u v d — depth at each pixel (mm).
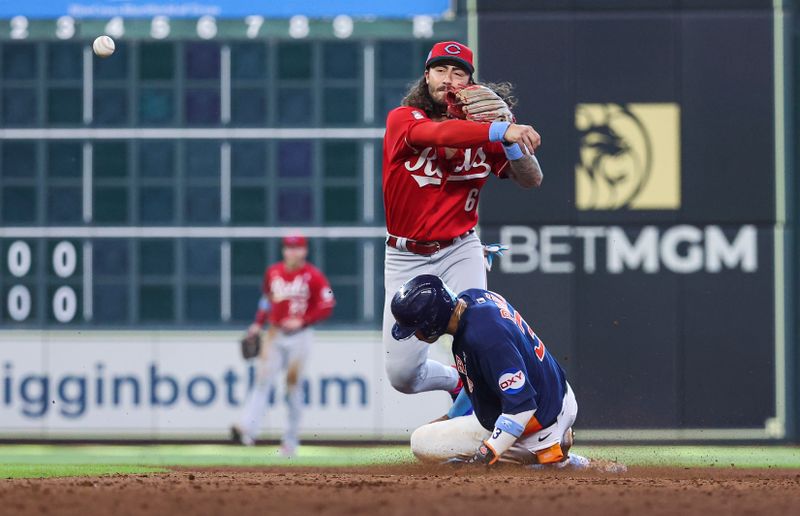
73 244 32719
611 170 32344
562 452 19609
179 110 32500
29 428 32594
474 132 16688
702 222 32312
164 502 13406
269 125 32500
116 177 32625
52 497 13953
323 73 32469
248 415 31703
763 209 32312
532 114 32344
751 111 32344
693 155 32312
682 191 32312
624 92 32344
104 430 32562
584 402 32156
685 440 32094
